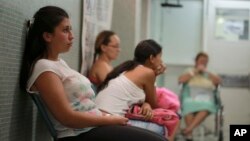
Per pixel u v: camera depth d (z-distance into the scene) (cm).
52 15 189
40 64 181
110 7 394
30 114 204
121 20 443
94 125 189
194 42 639
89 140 190
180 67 639
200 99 530
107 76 273
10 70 177
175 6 635
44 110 187
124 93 254
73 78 194
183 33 640
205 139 577
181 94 533
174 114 261
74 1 286
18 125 189
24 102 196
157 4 641
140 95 260
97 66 317
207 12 630
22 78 189
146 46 281
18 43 185
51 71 181
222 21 629
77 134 190
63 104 177
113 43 321
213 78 541
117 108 250
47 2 225
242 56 626
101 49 321
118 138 190
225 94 628
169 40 641
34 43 190
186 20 640
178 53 640
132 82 258
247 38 624
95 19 344
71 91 192
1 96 169
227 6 625
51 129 190
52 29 189
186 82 542
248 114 625
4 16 168
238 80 626
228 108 626
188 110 518
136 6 452
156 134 197
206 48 631
